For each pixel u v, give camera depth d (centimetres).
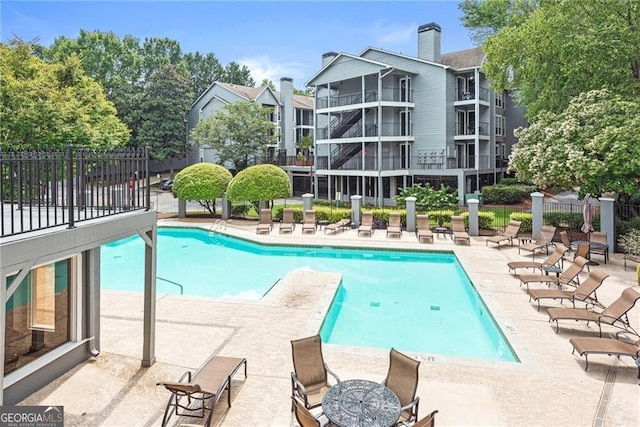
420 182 2995
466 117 3088
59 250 515
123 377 659
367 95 2962
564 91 1898
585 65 1695
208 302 1047
